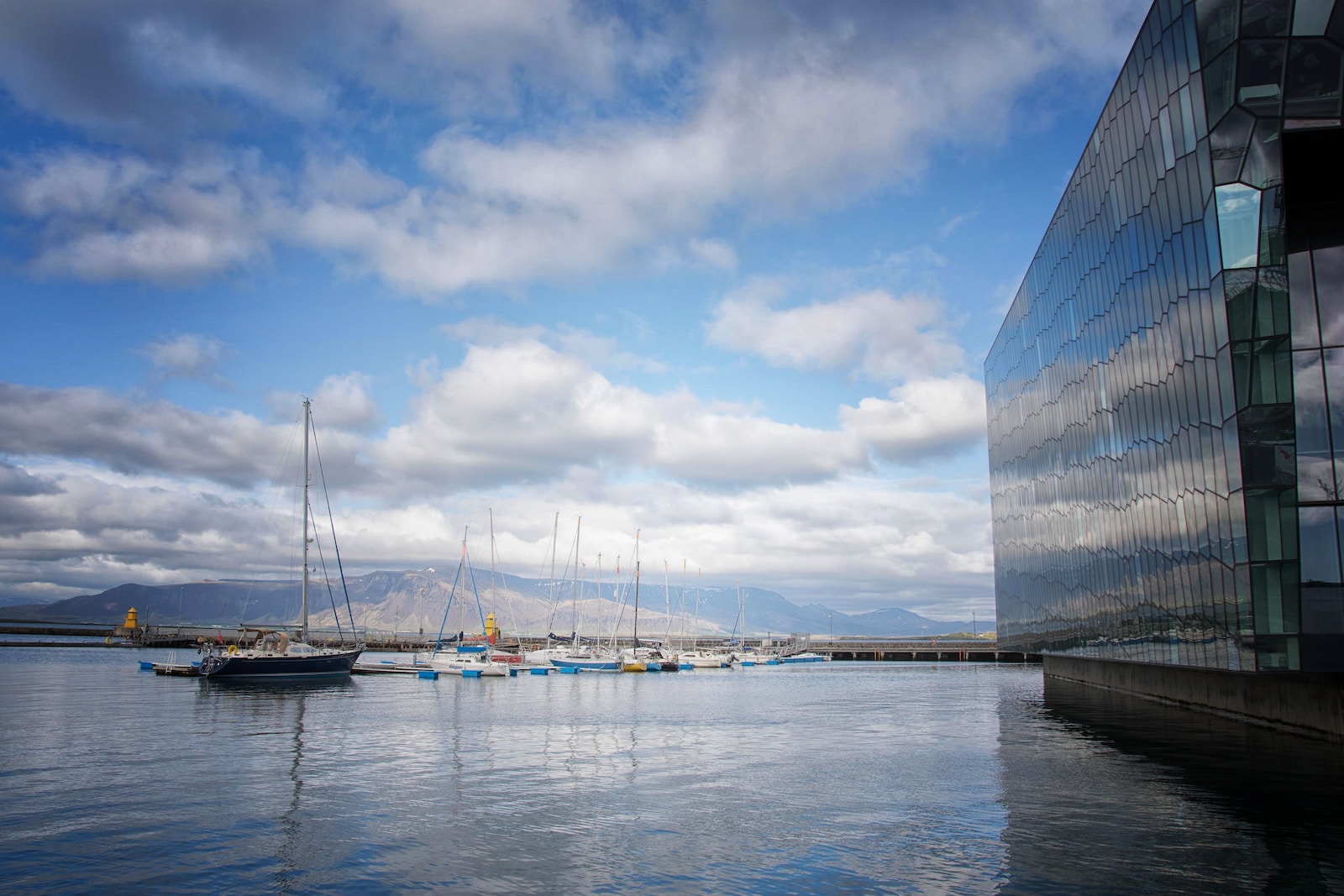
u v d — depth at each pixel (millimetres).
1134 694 69125
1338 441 31703
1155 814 25562
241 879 20297
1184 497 39188
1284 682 41094
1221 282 33688
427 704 69188
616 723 54875
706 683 106562
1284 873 19406
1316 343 32156
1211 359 35125
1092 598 58375
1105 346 51688
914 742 44156
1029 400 78188
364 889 19500
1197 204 35719
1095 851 21547
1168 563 41844
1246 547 32625
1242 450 32688
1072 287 59625
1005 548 95000
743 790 31062
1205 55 34344
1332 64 32062
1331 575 31281
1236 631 33719
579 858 21891
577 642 143000
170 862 21656
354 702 70312
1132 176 43906
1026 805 27266
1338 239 32344
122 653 174500
